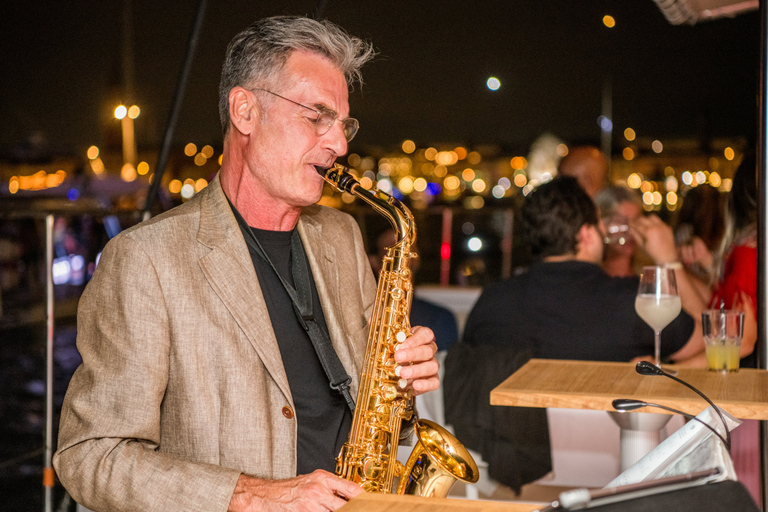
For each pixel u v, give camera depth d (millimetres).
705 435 1105
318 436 1654
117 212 3273
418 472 1750
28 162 8023
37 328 8398
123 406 1440
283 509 1353
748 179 2842
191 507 1370
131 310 1470
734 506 927
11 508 3787
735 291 2805
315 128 1599
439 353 2789
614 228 3203
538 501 2916
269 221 1686
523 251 5715
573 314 2631
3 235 10469
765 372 2088
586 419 2775
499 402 1831
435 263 5938
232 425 1500
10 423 5391
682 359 2689
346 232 1959
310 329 1675
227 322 1540
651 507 913
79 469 1416
